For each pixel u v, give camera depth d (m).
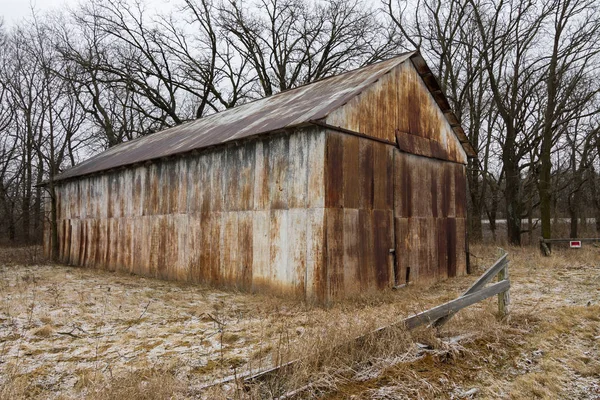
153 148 14.83
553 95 18.94
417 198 11.41
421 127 11.79
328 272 8.52
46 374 4.76
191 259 11.83
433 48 23.33
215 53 32.69
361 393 4.24
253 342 5.86
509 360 5.41
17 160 32.16
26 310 7.63
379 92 10.36
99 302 8.56
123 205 14.77
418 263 11.17
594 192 26.61
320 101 10.20
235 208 10.59
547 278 11.03
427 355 5.23
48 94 20.36
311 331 5.49
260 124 10.48
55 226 18.20
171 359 5.16
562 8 19.05
